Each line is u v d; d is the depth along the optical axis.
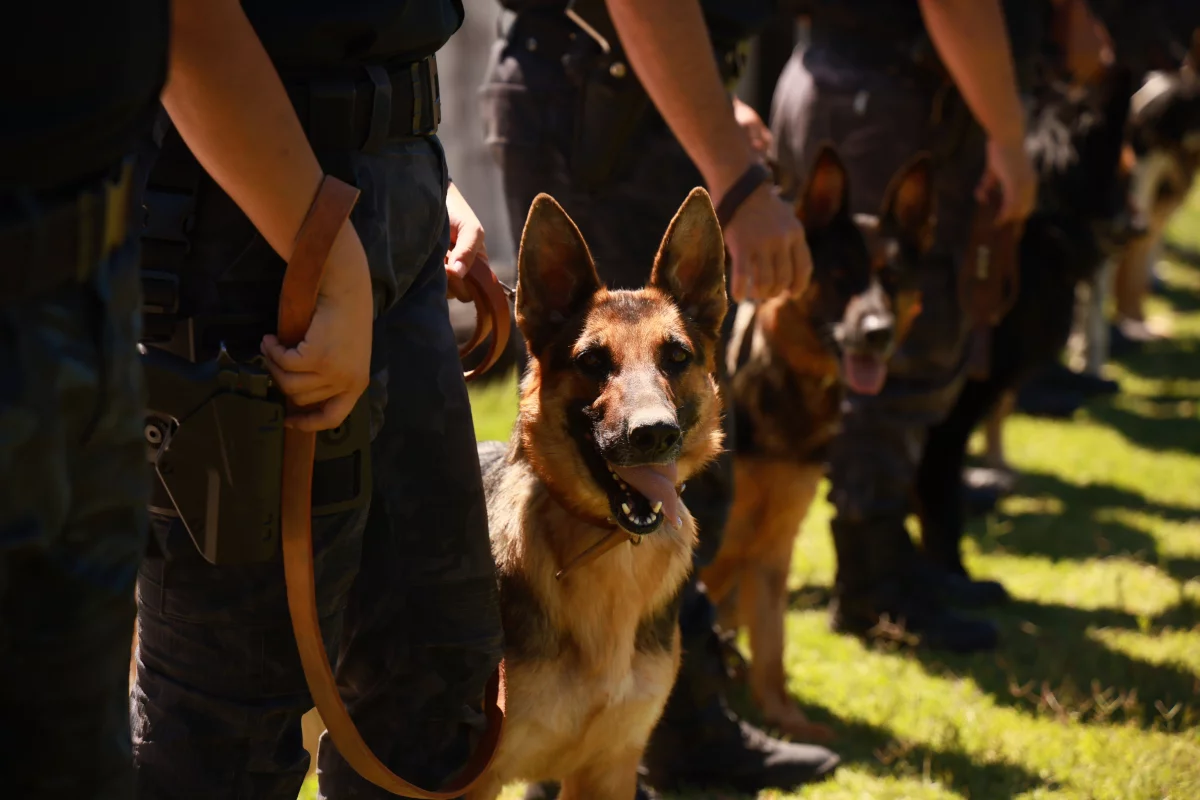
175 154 2.03
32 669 1.52
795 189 5.17
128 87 1.50
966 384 5.69
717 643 3.70
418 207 2.25
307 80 2.03
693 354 3.10
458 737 2.47
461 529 2.38
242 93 1.79
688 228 3.16
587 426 2.93
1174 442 8.11
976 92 4.36
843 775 3.81
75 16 1.41
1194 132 9.27
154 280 2.03
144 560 2.15
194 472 2.00
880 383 4.32
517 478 3.08
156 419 2.01
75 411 1.47
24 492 1.41
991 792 3.72
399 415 2.32
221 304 2.06
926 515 5.76
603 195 3.45
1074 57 6.54
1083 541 6.32
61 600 1.52
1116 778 3.75
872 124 4.83
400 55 2.16
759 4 3.50
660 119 3.41
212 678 2.16
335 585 2.21
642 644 3.01
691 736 3.71
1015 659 4.84
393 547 2.35
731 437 3.65
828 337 4.28
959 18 4.23
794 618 5.27
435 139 2.36
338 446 2.12
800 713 4.21
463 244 2.71
